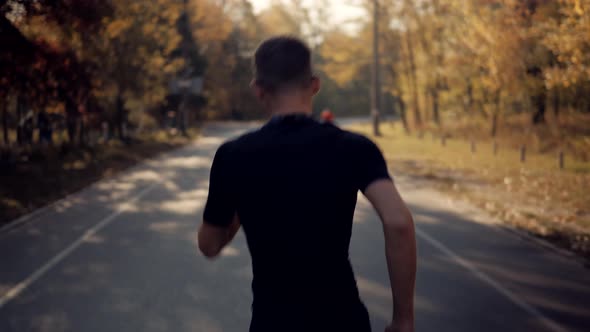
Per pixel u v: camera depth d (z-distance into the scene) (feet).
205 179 52.90
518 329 16.28
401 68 151.84
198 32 203.41
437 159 71.97
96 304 18.37
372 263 23.40
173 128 150.61
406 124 149.69
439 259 24.31
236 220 6.52
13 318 17.21
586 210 35.50
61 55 52.44
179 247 26.13
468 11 77.61
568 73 44.65
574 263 23.62
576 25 43.19
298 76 6.05
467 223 32.53
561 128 81.10
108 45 81.25
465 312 17.70
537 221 31.91
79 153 74.79
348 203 5.69
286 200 5.65
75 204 38.88
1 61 47.37
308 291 5.70
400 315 5.38
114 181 51.49
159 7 104.78
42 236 28.84
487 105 100.83
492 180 50.72
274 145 5.80
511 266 23.17
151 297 19.01
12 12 46.80
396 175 56.59
